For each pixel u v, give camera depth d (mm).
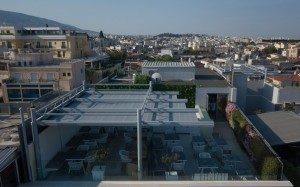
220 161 14547
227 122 23328
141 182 11828
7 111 24016
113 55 82062
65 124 12219
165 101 16547
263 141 15109
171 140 16031
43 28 62188
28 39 60781
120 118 12977
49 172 12852
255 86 31297
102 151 13859
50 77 42406
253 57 92562
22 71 42250
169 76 28719
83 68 48250
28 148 11789
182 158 13609
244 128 17719
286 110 24953
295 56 112438
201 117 16672
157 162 13438
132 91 19656
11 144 12586
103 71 54875
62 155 13742
